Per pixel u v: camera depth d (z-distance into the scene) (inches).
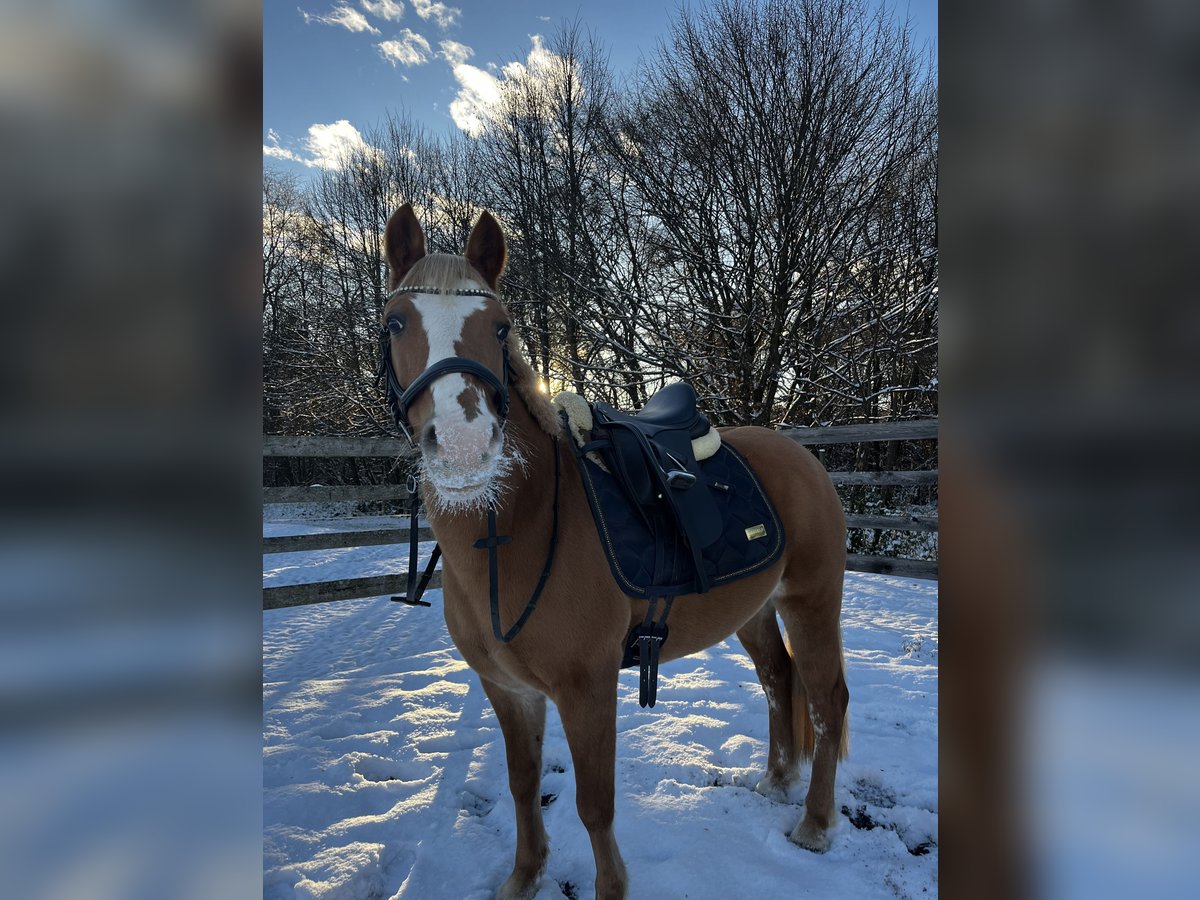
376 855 82.8
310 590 182.9
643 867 79.8
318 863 80.5
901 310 360.8
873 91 382.6
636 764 104.8
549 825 90.7
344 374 607.5
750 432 100.0
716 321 398.9
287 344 661.3
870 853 83.4
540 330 499.5
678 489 74.8
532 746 76.5
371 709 132.5
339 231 751.7
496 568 62.5
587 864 82.0
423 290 59.2
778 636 98.1
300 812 93.2
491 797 99.6
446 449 51.2
